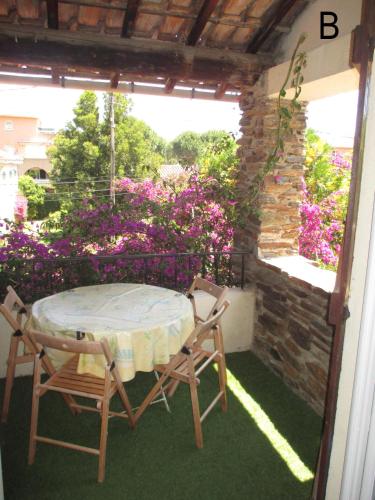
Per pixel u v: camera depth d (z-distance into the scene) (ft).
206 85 11.20
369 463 3.72
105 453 6.74
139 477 6.51
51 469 6.66
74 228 10.87
